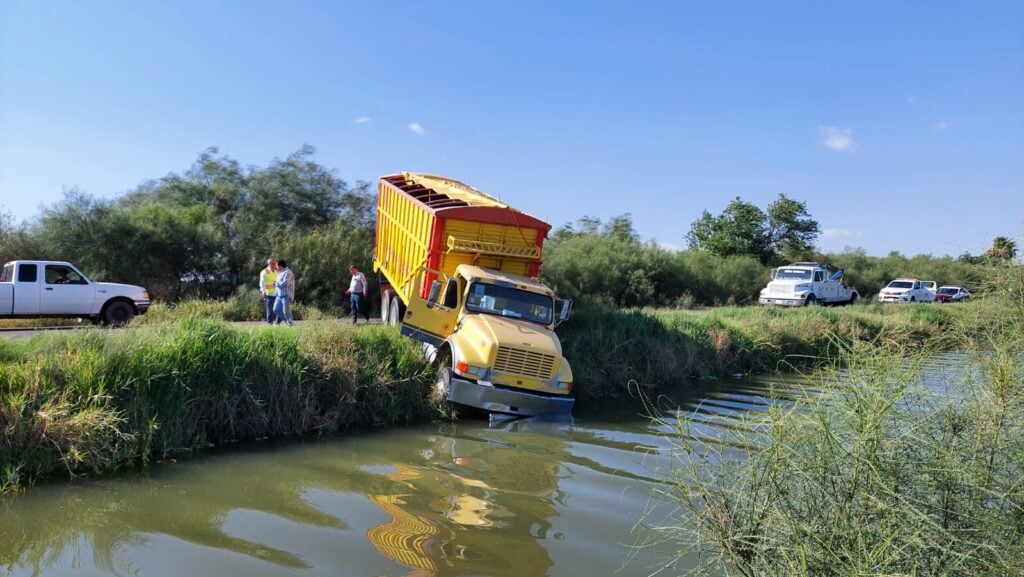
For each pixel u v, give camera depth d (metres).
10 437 6.86
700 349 16.45
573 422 10.79
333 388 10.20
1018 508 3.06
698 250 47.31
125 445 7.66
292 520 5.99
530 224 13.62
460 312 11.73
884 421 3.18
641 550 5.44
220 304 20.44
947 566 2.89
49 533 5.55
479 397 10.38
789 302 30.78
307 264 24.28
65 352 8.27
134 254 22.31
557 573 4.97
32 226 21.58
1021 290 4.14
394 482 7.26
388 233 17.62
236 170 28.53
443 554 5.29
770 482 3.29
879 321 18.95
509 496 6.86
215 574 4.79
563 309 12.27
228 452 8.43
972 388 3.50
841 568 2.93
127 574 4.78
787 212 51.47
